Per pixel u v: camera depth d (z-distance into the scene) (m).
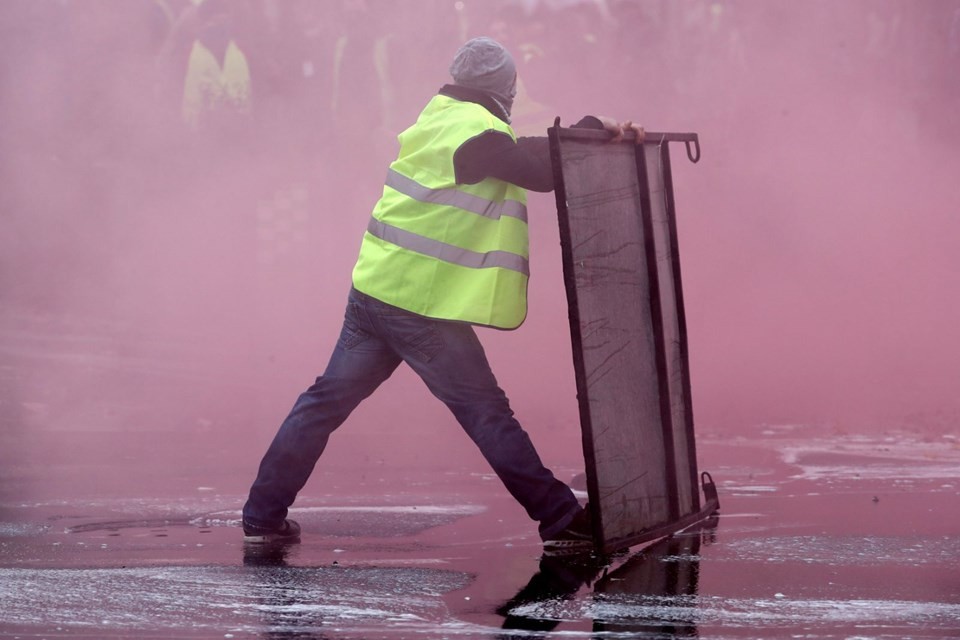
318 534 7.76
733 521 8.09
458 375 7.19
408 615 5.61
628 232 7.49
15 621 5.47
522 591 6.09
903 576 6.39
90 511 8.71
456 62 7.36
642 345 7.56
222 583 6.24
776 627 5.41
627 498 7.23
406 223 7.21
